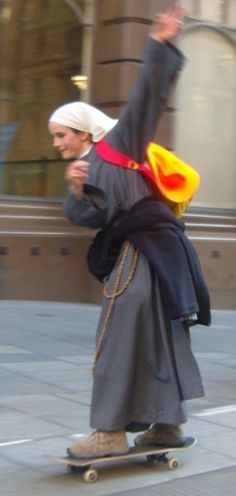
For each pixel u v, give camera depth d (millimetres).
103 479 5566
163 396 5449
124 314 5375
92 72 15492
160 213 5473
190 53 16469
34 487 5359
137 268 5418
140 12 15008
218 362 10516
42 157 15492
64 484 5434
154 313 5449
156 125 5328
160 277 5355
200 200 16734
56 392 8148
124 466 5848
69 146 5570
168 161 5605
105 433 5465
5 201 14781
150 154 5531
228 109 17219
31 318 13305
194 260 5566
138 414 5457
